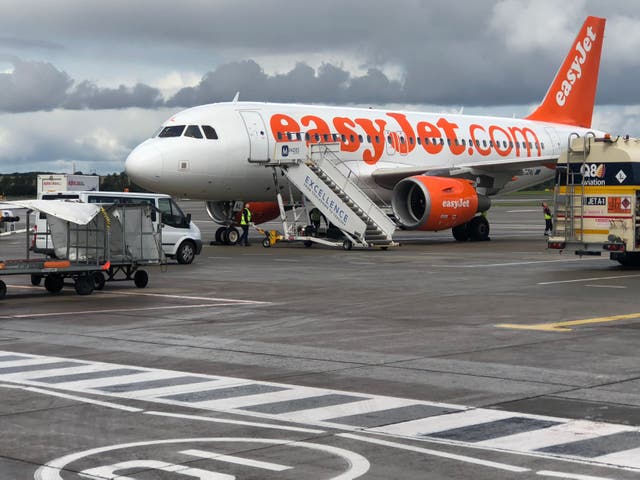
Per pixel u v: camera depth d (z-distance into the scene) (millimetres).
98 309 17375
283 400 9414
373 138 38781
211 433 8086
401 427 8250
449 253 32312
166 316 16281
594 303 17781
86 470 7000
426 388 9992
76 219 19984
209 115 35156
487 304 17703
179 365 11492
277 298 18984
